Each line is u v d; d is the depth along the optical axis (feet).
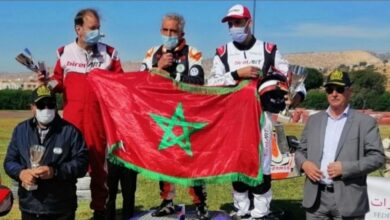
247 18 22.26
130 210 24.94
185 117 21.83
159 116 21.93
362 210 17.62
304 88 22.54
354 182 17.48
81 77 23.12
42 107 18.24
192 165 21.63
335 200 17.56
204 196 23.11
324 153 17.90
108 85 22.33
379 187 24.23
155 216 23.62
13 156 18.83
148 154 21.72
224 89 21.77
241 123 21.58
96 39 22.97
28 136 18.74
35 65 22.07
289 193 34.76
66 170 18.40
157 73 22.16
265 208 22.15
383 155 17.30
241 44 22.79
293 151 27.66
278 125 27.27
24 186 18.16
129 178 24.75
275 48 22.76
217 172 21.49
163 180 21.72
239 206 22.58
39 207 18.65
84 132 22.97
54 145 18.61
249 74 21.75
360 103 171.42
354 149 17.40
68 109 23.04
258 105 21.53
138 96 22.12
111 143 21.85
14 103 159.84
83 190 32.17
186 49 22.85
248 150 21.34
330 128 17.95
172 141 21.72
